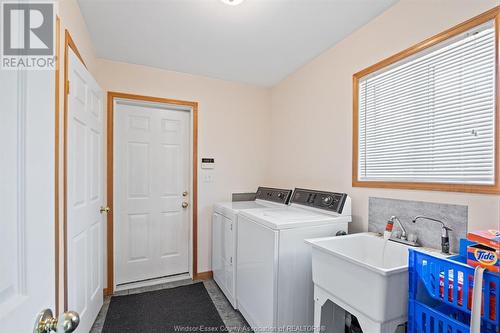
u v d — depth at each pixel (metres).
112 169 2.50
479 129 1.26
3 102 0.45
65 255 1.36
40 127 0.57
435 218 1.42
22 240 0.50
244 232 2.05
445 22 1.38
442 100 1.43
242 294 2.07
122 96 2.53
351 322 1.68
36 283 0.54
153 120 2.78
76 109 1.53
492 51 1.22
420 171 1.54
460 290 0.92
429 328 1.02
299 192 2.37
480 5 1.24
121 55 2.39
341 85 2.10
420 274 1.07
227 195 3.03
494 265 0.85
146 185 2.75
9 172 0.47
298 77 2.69
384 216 1.72
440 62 1.44
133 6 1.67
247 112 3.14
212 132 2.95
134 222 2.70
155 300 2.37
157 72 2.68
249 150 3.15
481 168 1.25
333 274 1.35
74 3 1.56
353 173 1.97
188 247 2.94
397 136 1.69
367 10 1.72
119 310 2.19
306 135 2.55
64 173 1.35
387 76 1.76
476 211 1.24
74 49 1.50
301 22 1.85
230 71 2.77
